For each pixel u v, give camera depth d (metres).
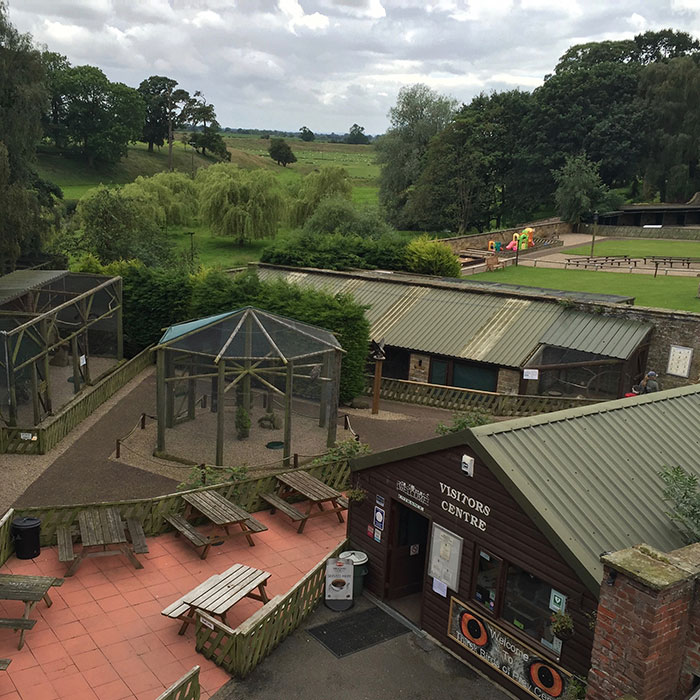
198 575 15.36
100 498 19.62
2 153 40.03
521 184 100.56
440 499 13.13
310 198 89.81
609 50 113.31
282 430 25.62
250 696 11.59
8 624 12.23
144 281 36.03
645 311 30.31
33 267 49.47
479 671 12.54
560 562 10.88
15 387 25.58
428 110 105.19
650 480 12.56
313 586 14.06
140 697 11.30
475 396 29.81
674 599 8.78
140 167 151.12
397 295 36.91
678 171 94.75
